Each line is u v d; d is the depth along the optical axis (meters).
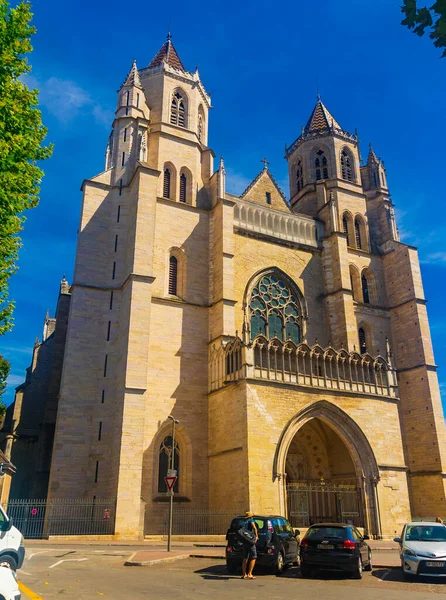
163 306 47.88
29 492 55.94
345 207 63.66
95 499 40.91
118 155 53.44
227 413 42.62
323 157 67.88
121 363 43.75
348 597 17.09
